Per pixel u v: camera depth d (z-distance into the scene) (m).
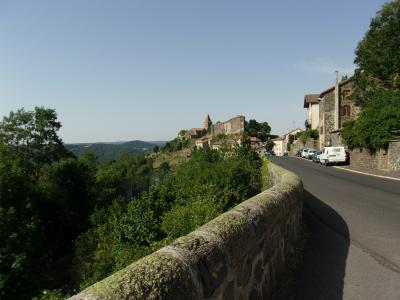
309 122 63.03
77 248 19.28
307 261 5.75
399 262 5.72
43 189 30.78
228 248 3.09
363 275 5.12
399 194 13.84
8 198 22.22
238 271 3.26
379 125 26.22
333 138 42.22
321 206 11.12
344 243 6.82
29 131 41.12
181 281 2.32
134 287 2.02
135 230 10.76
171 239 8.80
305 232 7.66
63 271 23.58
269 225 4.39
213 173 12.45
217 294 2.77
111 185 39.22
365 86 37.47
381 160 26.09
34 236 21.88
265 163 14.67
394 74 35.91
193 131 115.38
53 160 42.25
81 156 55.66
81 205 34.91
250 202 4.41
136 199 11.62
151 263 2.30
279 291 4.51
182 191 12.17
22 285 17.44
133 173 56.66
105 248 13.41
